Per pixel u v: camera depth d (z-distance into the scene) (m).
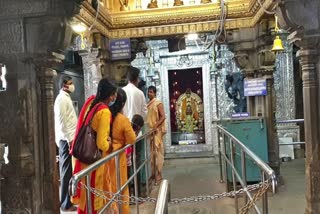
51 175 3.48
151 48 9.86
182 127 10.41
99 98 3.36
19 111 3.38
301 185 5.46
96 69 5.79
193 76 10.33
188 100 10.38
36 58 3.37
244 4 5.73
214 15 5.84
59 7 3.29
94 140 3.23
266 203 1.97
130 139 3.62
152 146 5.49
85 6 4.68
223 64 9.72
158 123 5.47
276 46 5.32
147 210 4.54
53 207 3.48
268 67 5.62
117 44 6.07
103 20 5.58
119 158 3.33
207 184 5.95
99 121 3.24
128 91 4.80
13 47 3.36
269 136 5.52
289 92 8.65
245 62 5.91
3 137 3.39
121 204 3.27
